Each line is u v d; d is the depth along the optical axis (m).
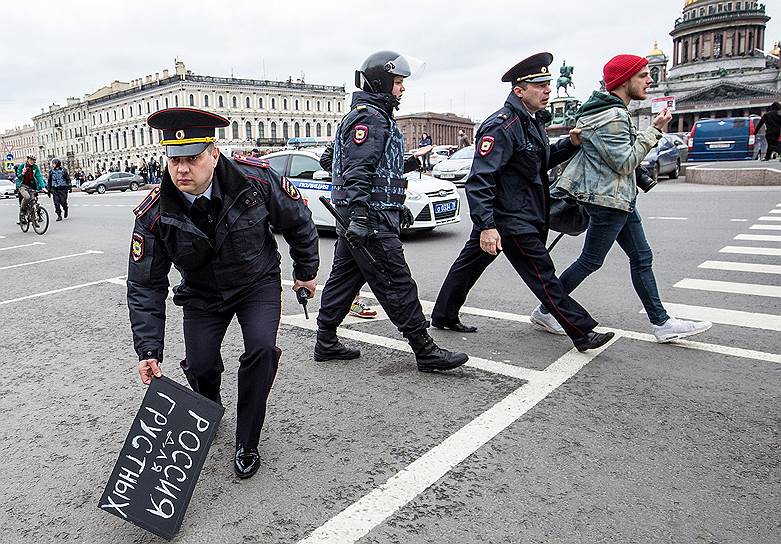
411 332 3.93
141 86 93.06
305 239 2.92
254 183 2.70
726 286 6.00
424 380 3.91
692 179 18.69
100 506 2.46
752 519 2.42
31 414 3.71
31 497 2.81
